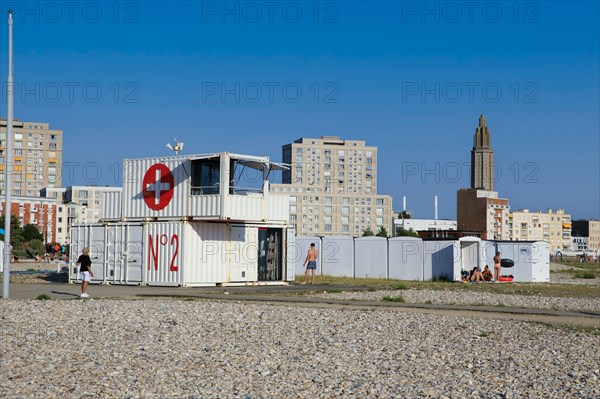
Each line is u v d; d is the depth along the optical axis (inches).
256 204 1544.0
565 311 1118.4
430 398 504.1
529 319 999.0
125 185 1611.7
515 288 1739.7
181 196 1520.7
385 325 888.9
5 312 930.7
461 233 3203.7
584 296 1505.9
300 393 507.8
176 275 1493.6
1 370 554.9
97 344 688.4
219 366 596.1
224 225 1549.0
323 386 531.5
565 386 550.0
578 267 4052.7
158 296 1246.9
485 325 915.4
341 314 995.3
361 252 2151.8
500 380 569.9
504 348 729.6
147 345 688.4
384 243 2118.6
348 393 511.2
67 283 1653.5
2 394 475.5
